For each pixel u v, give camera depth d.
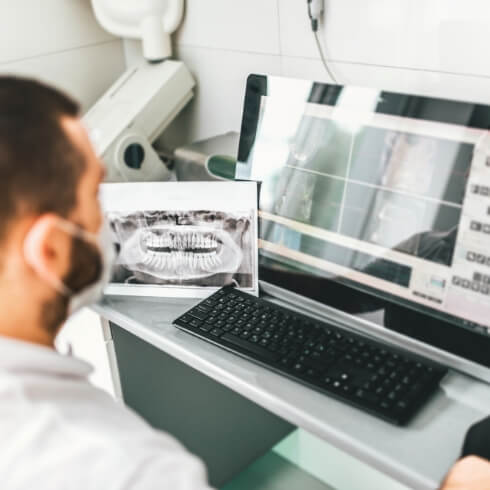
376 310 1.02
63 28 1.59
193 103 1.60
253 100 1.13
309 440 1.75
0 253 0.58
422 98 0.93
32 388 0.58
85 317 1.23
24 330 0.64
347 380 0.89
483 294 0.90
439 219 0.93
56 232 0.59
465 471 0.73
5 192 0.55
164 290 1.15
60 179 0.58
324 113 1.04
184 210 1.10
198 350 0.99
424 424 0.83
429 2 1.10
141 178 1.45
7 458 0.53
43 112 0.57
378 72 1.22
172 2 1.47
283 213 1.11
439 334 0.95
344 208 1.03
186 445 1.53
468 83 1.11
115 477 0.53
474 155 0.89
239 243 1.10
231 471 1.71
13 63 1.54
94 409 0.61
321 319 1.05
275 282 1.13
